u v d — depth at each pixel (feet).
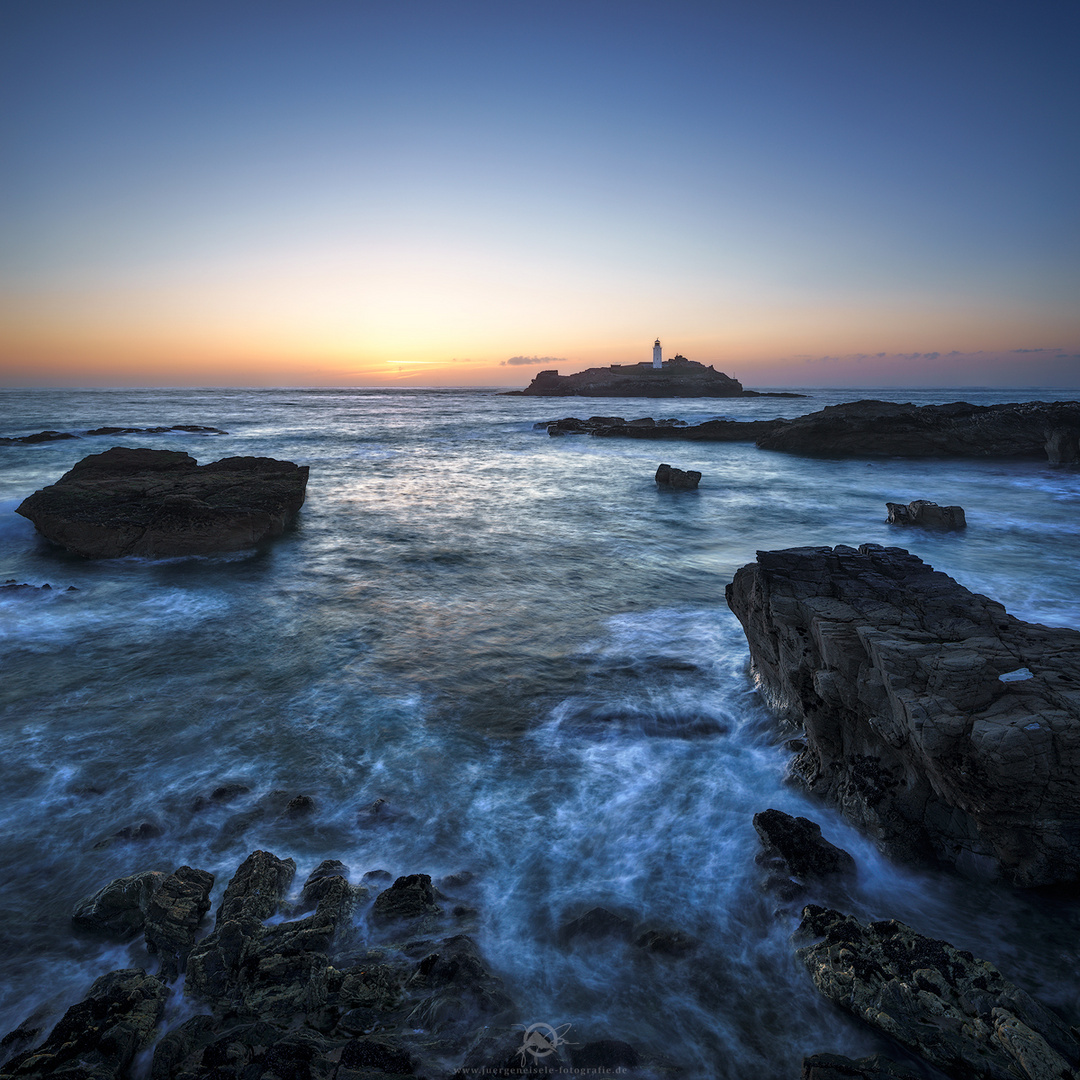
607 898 20.49
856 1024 15.87
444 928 19.02
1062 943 18.02
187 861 22.09
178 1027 15.19
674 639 41.83
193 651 40.45
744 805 25.21
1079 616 44.37
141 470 82.53
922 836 21.77
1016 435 135.23
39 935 18.92
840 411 158.40
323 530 75.41
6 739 29.81
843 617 26.61
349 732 30.73
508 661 38.73
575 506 91.45
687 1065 14.80
